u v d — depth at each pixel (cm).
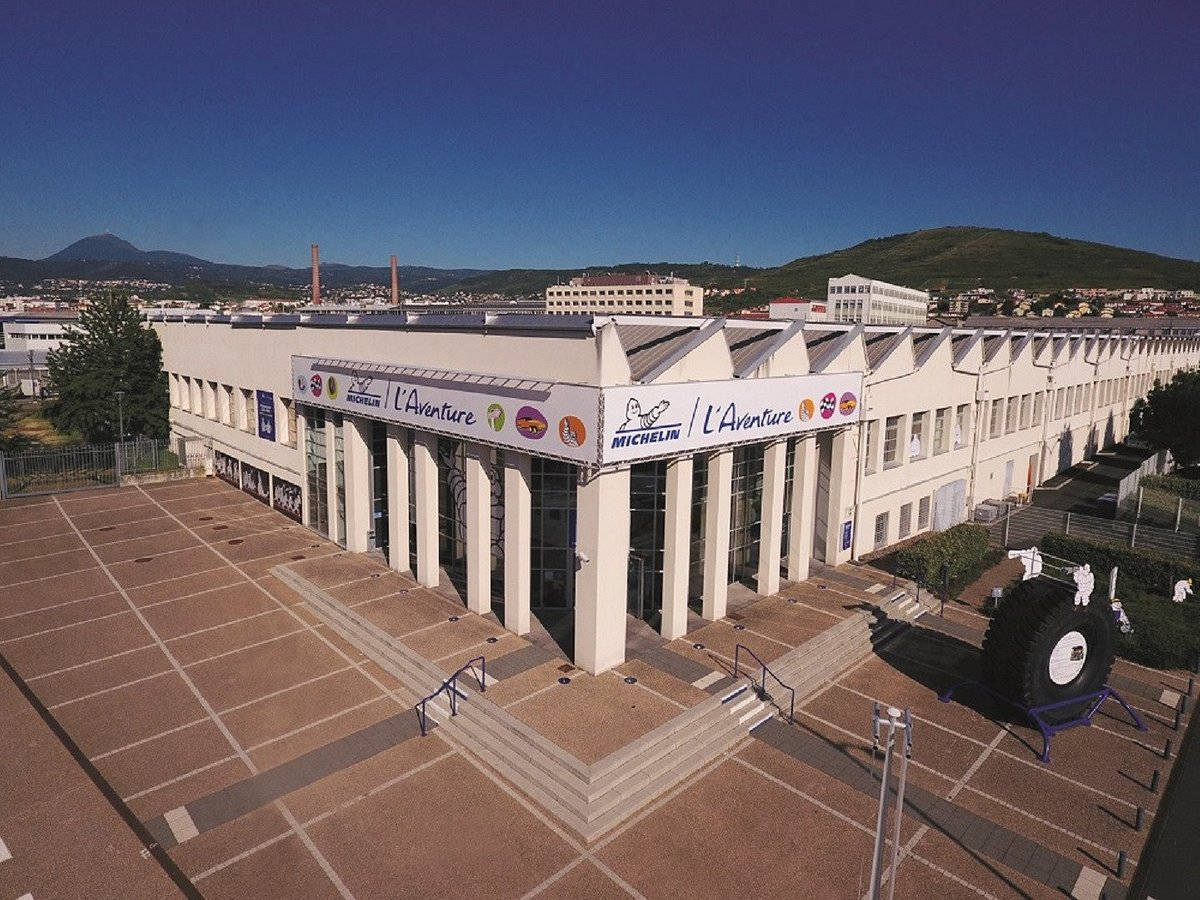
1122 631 2331
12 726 1833
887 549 3181
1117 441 6091
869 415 2925
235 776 1669
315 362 3084
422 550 2648
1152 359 6600
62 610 2580
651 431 1991
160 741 1803
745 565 2752
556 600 2512
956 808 1598
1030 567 2242
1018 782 1694
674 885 1366
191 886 1352
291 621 2492
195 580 2855
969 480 3759
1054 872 1416
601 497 1938
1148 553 2920
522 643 2220
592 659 2019
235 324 3931
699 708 1852
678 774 1678
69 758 1708
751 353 2395
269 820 1527
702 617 2420
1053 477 4925
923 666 2256
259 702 1984
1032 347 4269
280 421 3634
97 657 2238
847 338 2683
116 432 4934
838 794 1639
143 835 1477
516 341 2130
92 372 4872
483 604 2436
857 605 2538
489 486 2375
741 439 2288
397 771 1692
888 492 3156
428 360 2500
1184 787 1684
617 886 1362
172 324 4819
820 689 2102
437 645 2203
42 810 1531
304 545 3250
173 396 4966
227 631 2419
